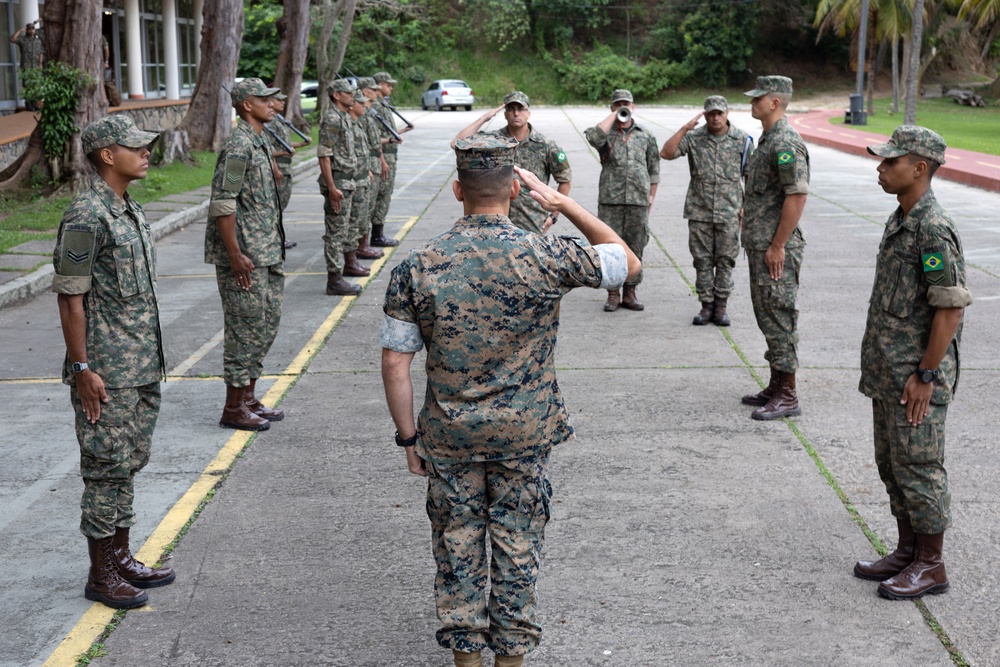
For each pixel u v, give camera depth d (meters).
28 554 4.44
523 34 57.50
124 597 3.96
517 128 7.84
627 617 3.88
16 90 23.27
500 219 3.13
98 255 3.82
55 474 5.38
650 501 4.97
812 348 7.86
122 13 29.19
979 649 3.63
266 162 5.93
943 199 16.66
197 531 4.66
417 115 43.62
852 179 19.41
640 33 60.03
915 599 3.99
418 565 4.33
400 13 56.34
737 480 5.23
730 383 6.96
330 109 9.58
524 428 3.12
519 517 3.19
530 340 3.12
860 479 5.23
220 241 5.84
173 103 28.88
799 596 4.04
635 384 6.93
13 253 11.13
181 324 8.81
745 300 9.59
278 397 6.70
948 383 3.91
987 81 57.81
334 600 4.03
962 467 5.37
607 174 8.95
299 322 8.77
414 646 3.70
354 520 4.78
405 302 3.10
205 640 3.74
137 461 4.07
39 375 7.26
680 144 8.38
